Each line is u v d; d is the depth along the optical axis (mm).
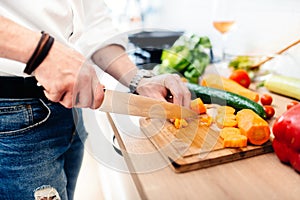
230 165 465
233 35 1166
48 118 562
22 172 574
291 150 439
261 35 1012
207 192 401
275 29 939
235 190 405
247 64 961
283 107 714
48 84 428
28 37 399
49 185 621
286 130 435
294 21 851
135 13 1560
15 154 552
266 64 958
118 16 1589
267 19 968
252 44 1065
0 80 493
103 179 801
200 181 425
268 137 493
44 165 599
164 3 1767
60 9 546
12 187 584
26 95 516
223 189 407
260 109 594
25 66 443
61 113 586
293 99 775
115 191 611
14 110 516
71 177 817
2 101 504
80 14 625
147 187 412
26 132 542
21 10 486
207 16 1331
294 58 859
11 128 525
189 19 1523
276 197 391
